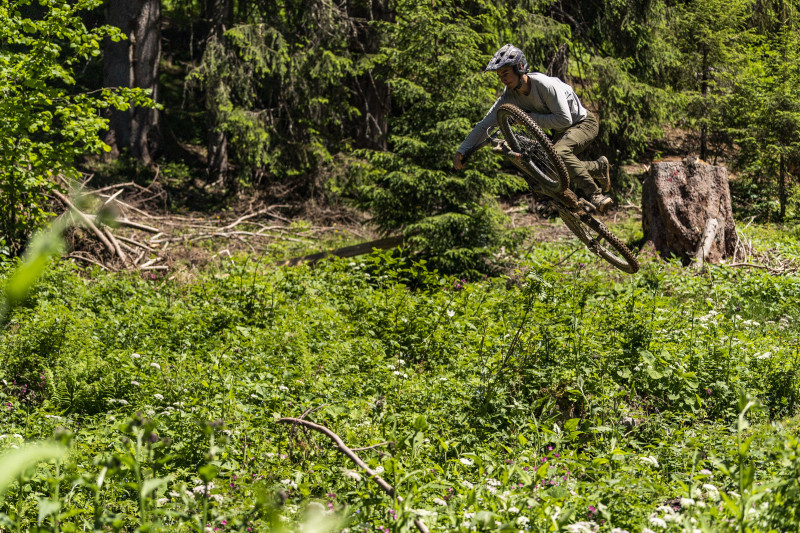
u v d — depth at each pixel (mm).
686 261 15219
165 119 25000
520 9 20391
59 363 8242
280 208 21562
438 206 15430
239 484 4461
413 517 3566
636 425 6715
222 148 22859
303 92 21953
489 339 8242
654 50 22312
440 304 10375
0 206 12836
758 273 13016
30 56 12297
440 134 14719
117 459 2920
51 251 1028
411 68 15609
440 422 6457
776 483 3430
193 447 5379
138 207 20156
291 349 8680
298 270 12711
